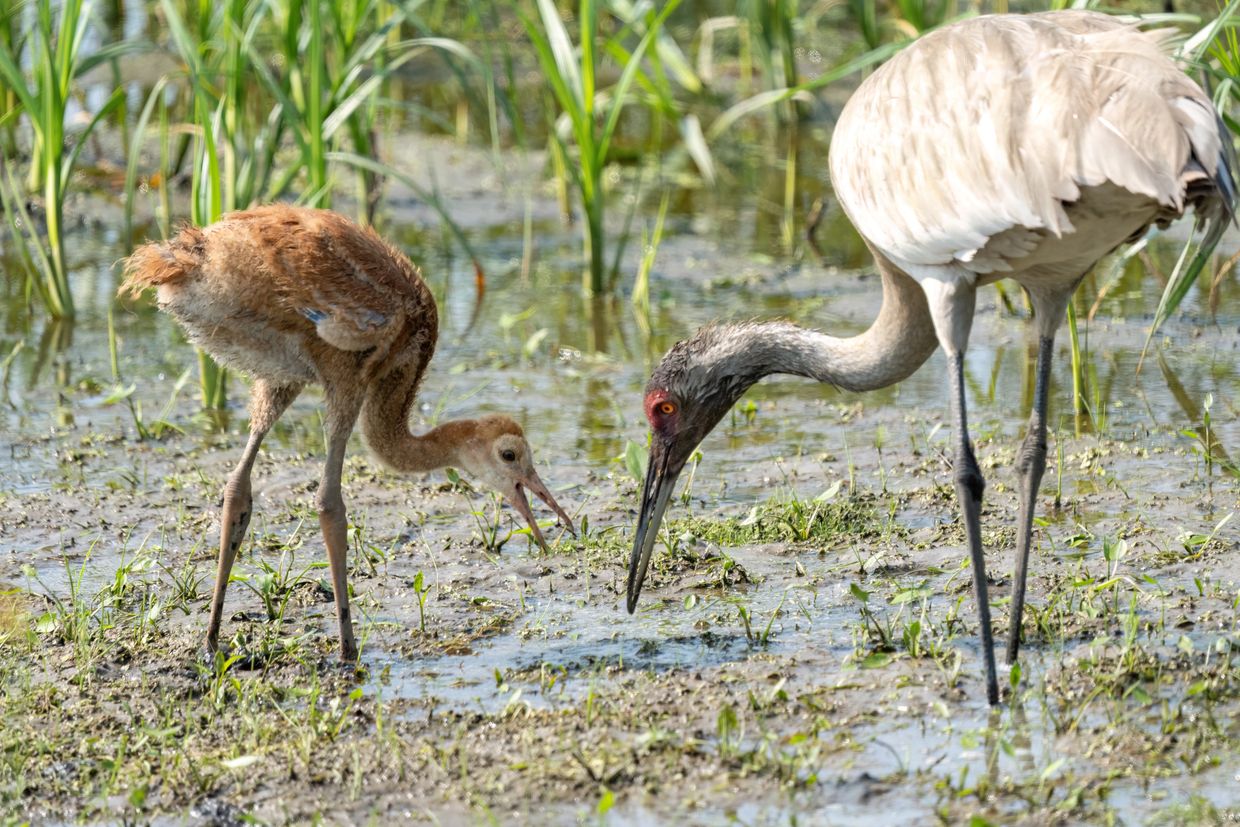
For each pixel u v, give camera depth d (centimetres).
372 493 1322
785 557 1159
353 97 1678
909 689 930
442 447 1136
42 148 1873
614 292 1830
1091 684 916
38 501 1296
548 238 2020
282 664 1003
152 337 1714
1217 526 1123
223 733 906
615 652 1006
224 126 1577
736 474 1337
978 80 893
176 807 831
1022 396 1485
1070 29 944
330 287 1001
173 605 1102
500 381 1580
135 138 1756
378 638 1044
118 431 1459
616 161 2317
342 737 897
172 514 1271
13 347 1670
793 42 2436
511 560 1173
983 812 793
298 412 1542
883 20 2470
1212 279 1709
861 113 973
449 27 2688
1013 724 882
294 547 1201
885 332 1030
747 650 1002
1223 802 793
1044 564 1116
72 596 1072
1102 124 827
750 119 2495
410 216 2097
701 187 2212
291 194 2031
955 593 1075
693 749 857
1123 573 1088
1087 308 1700
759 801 808
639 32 2092
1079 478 1279
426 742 880
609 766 839
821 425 1450
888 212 938
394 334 1038
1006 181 858
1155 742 849
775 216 2097
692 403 1068
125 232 1947
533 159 2303
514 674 979
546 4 1795
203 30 1980
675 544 1169
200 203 1480
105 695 959
